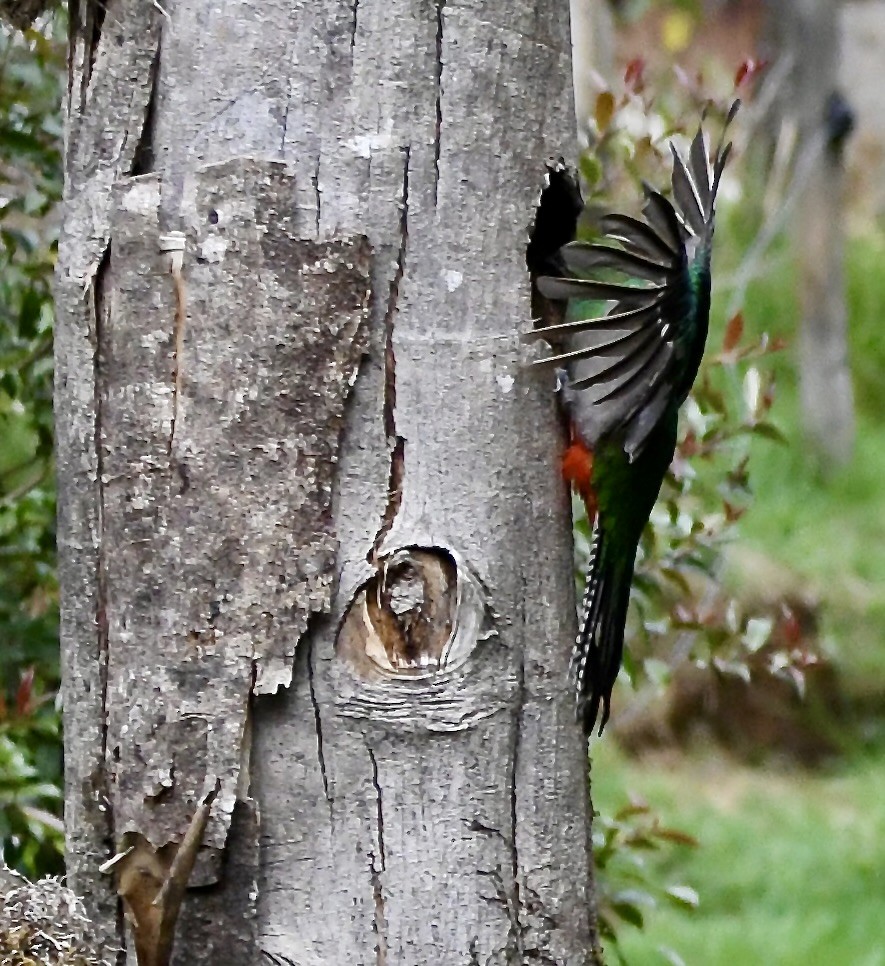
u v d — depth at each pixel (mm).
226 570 7266
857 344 33594
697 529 11266
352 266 7262
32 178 11453
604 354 7617
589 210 9797
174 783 7320
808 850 20672
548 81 7738
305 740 7340
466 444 7473
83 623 7617
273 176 7219
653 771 23328
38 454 11758
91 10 7562
